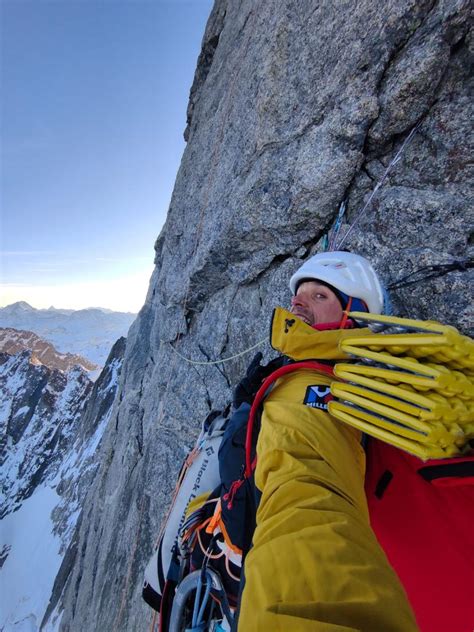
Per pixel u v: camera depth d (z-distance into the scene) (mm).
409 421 1366
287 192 4926
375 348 1586
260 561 1113
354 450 1594
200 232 7578
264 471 1410
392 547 1637
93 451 69500
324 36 4664
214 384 7062
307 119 4793
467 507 1496
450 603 1526
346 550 1070
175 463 7984
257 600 1034
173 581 2697
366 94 4078
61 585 30344
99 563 12750
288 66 5211
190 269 7703
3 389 146125
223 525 1981
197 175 8750
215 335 7191
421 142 3889
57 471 101938
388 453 1730
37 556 68125
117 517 11719
